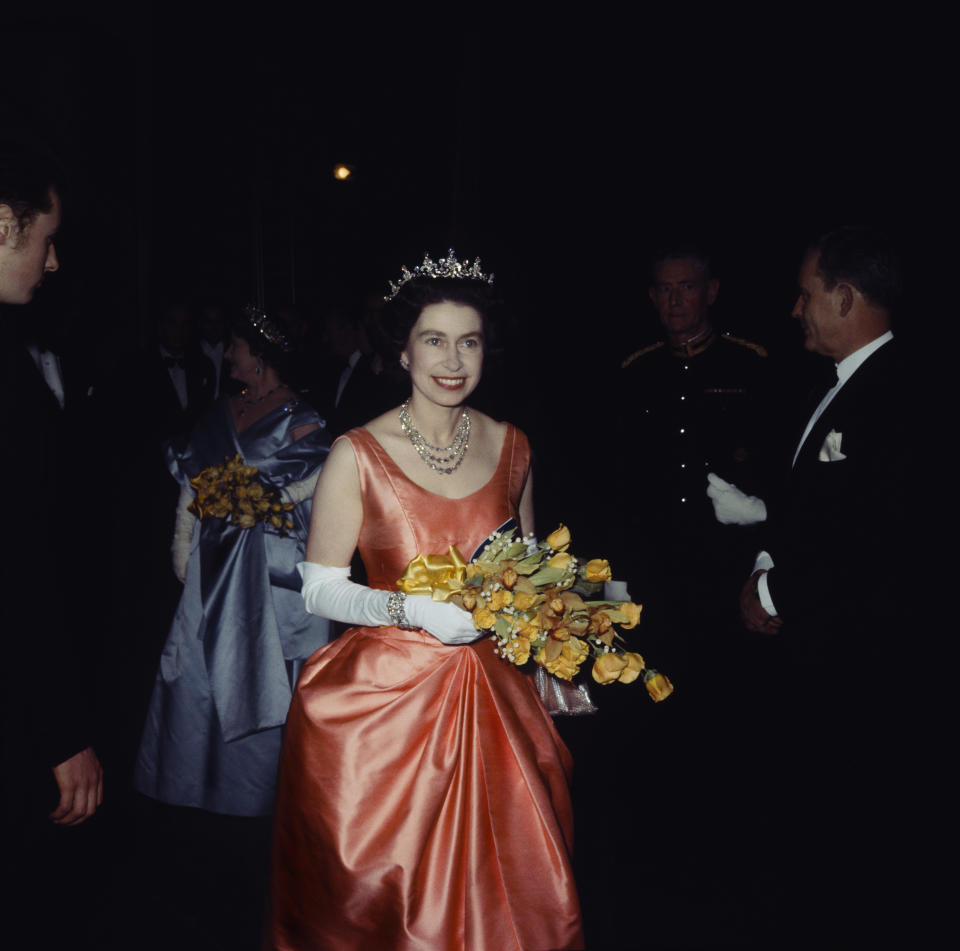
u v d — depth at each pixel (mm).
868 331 2541
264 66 8734
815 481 2453
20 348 1553
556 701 2332
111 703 4449
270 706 3232
